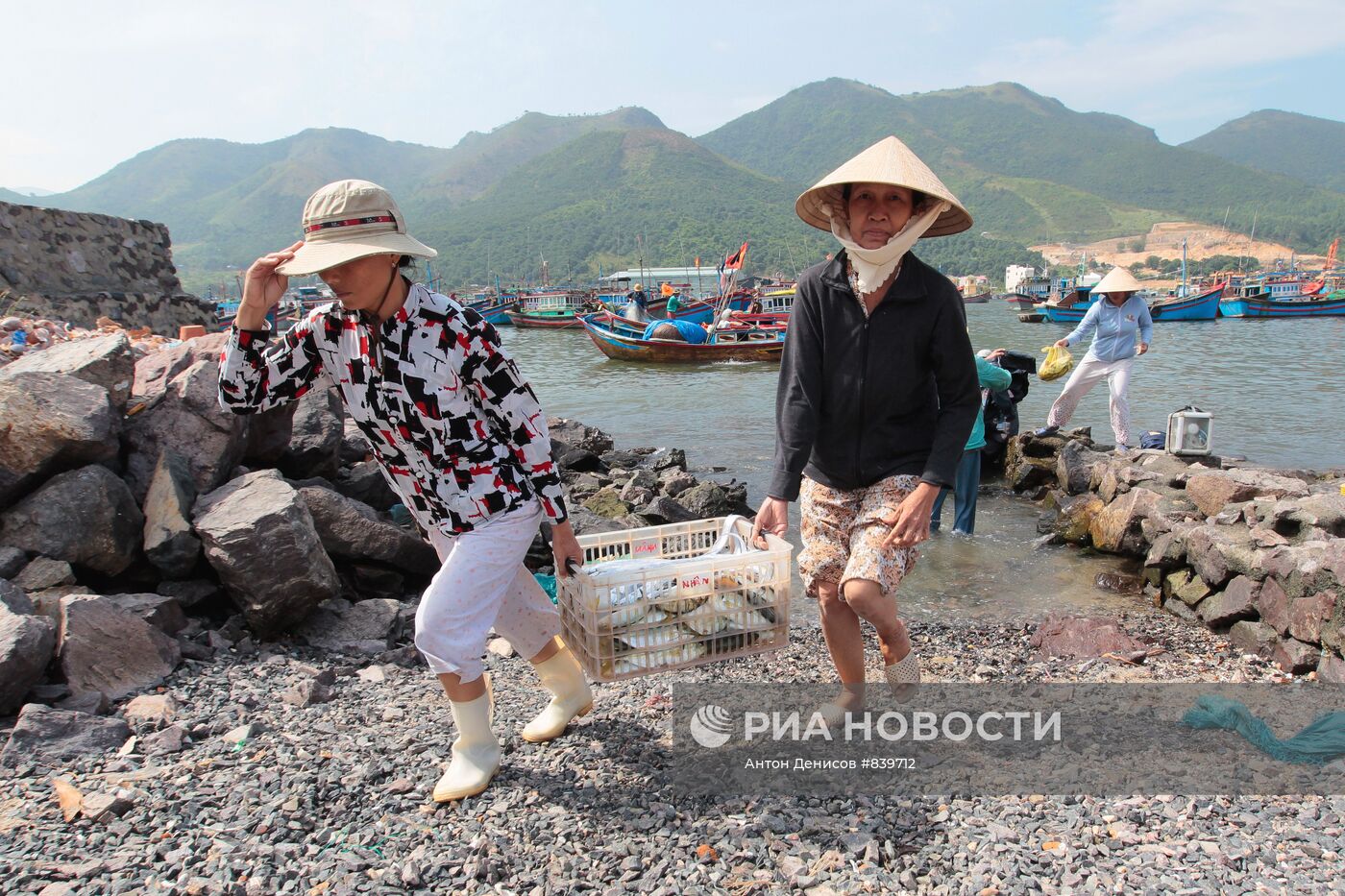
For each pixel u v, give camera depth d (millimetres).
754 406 17500
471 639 2990
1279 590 5051
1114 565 7246
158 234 13781
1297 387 18281
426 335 2727
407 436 2859
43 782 3150
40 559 4371
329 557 5289
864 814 3117
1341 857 2828
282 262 2781
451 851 2820
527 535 3082
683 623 3357
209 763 3330
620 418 16578
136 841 2812
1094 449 9984
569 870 2758
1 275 10938
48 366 5277
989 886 2695
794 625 5727
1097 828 3031
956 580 6902
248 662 4406
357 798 3139
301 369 3049
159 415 5320
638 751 3586
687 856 2854
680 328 28938
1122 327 9555
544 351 35438
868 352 3213
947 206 3127
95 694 3750
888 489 3318
